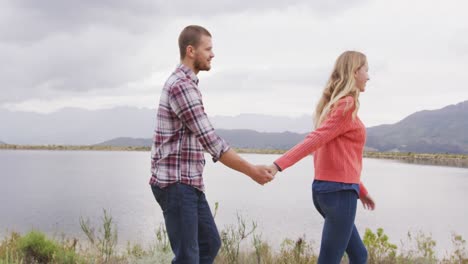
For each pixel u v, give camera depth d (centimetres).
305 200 3061
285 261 572
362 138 330
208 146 279
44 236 686
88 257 585
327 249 325
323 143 317
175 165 280
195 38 287
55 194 3431
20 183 4588
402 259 601
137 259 521
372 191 4141
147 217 2012
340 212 320
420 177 6394
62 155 16450
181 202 278
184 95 276
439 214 2467
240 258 555
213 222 301
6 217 2034
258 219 1970
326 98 345
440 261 714
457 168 10081
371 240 595
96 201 2905
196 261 284
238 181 5075
